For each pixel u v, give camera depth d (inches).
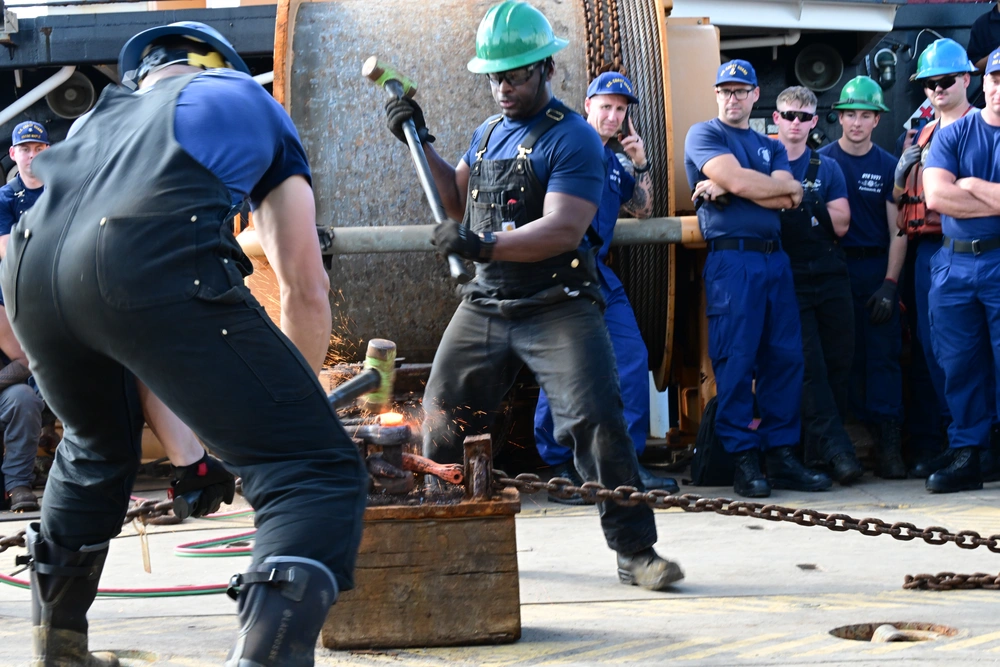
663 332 316.2
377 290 292.5
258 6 362.9
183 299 99.5
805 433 317.7
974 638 145.9
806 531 235.1
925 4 398.3
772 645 144.8
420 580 151.1
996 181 292.5
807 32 393.1
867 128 332.5
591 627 158.9
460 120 293.6
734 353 295.1
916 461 337.7
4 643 155.6
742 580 189.6
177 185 102.4
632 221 293.7
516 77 175.3
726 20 377.1
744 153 297.7
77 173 107.1
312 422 103.6
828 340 321.7
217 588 182.1
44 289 103.3
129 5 388.5
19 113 376.2
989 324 294.5
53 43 361.4
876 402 328.2
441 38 299.7
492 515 151.6
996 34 383.2
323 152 293.1
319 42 301.4
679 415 364.5
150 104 110.0
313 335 123.3
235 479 130.0
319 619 98.7
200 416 101.0
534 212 178.1
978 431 297.6
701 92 329.4
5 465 319.3
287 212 119.0
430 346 300.4
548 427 285.0
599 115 274.4
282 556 99.0
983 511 260.5
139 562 219.5
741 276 294.0
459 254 163.9
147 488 331.9
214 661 141.2
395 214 290.8
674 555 213.0
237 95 112.3
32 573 127.8
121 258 99.2
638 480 180.1
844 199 320.5
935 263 302.4
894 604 168.7
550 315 177.9
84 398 113.0
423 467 161.8
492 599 151.1
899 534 169.6
